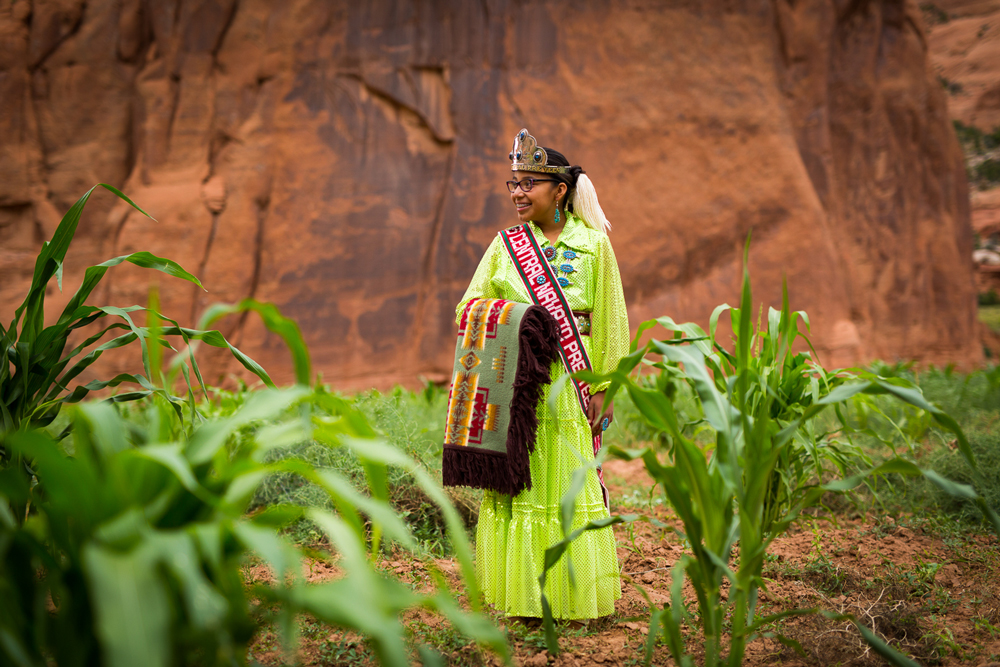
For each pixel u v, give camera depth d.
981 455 4.18
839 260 13.20
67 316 2.35
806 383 3.20
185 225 11.55
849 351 12.12
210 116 11.88
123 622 1.03
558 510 2.49
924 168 14.65
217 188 11.67
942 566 3.11
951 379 7.89
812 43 13.29
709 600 1.87
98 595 1.04
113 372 11.11
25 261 11.53
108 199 11.68
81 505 1.32
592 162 12.20
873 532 3.71
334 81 12.01
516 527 2.51
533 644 2.34
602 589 2.54
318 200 11.86
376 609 1.17
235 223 11.66
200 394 8.67
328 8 12.04
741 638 1.83
